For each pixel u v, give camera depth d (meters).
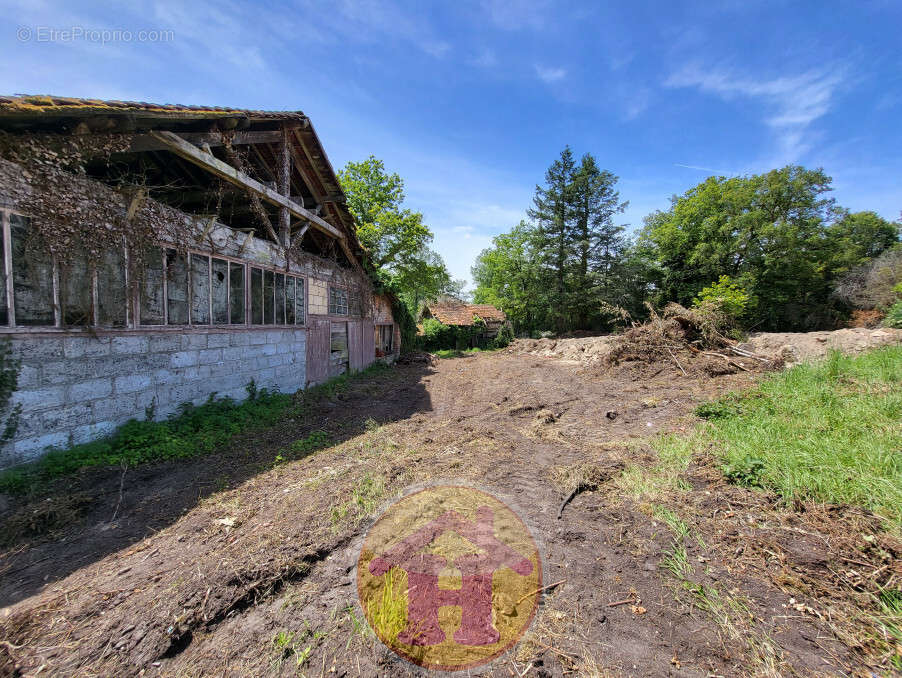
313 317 9.19
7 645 1.79
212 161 5.50
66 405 3.98
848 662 1.68
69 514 3.03
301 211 8.19
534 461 4.31
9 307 3.49
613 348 11.06
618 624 1.95
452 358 17.88
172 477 3.85
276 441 5.12
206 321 5.86
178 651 1.82
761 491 3.09
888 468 3.04
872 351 7.77
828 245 22.11
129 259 4.60
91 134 4.07
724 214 21.05
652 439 4.68
